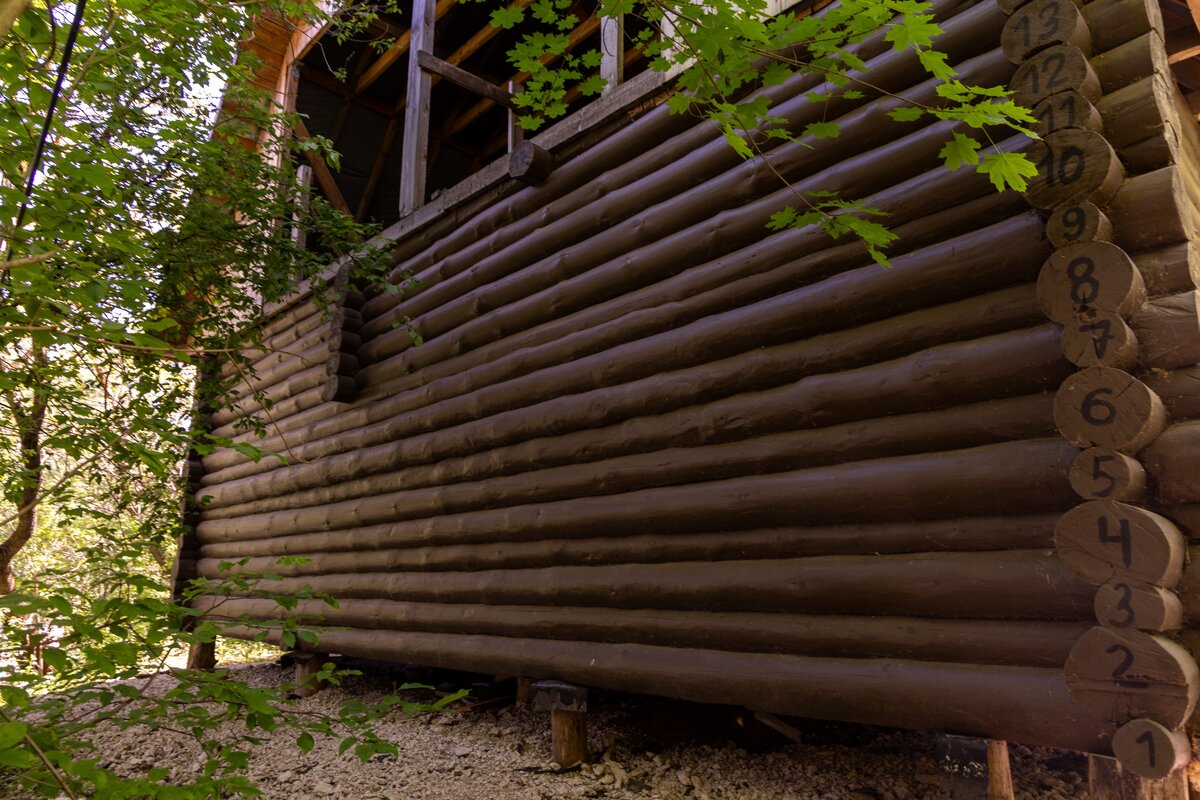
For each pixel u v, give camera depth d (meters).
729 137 2.43
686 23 2.18
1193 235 2.99
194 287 6.11
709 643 4.00
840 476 3.55
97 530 6.52
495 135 11.39
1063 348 2.79
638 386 4.57
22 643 2.56
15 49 2.69
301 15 6.00
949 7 3.64
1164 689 2.43
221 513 9.45
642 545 4.43
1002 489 3.04
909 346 3.46
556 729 4.75
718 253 4.38
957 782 3.10
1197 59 4.53
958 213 3.37
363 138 10.73
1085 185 2.79
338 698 7.02
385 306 7.21
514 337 5.63
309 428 7.86
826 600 3.53
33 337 2.44
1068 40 2.91
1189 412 2.63
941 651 3.16
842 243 3.76
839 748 4.76
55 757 2.07
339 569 7.09
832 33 2.21
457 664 5.49
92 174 2.57
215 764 2.55
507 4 8.96
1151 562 2.49
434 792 4.45
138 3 3.29
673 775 4.51
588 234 5.26
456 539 5.77
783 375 3.91
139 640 2.38
